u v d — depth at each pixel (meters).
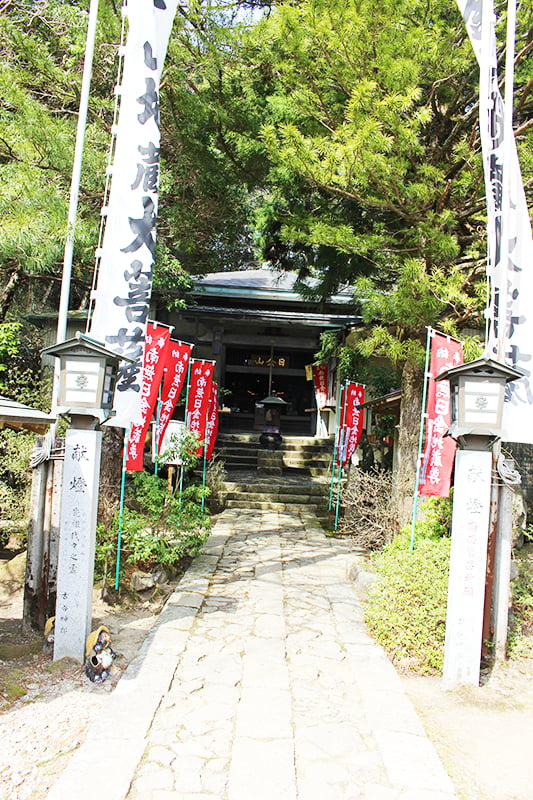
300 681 4.32
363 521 8.70
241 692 4.09
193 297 13.20
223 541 8.59
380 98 5.75
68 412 4.36
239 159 9.62
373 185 6.11
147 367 6.30
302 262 10.52
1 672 4.25
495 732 3.79
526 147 6.10
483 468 4.44
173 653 4.66
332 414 14.43
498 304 4.96
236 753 3.32
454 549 4.44
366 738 3.58
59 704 3.85
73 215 5.21
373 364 12.66
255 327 14.94
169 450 7.06
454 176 6.87
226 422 17.77
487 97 4.96
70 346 4.30
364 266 8.72
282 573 7.09
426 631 4.84
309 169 5.78
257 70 8.70
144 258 4.95
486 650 4.87
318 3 5.58
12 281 11.20
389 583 5.34
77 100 7.88
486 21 4.98
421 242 6.23
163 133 9.23
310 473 12.88
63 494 4.43
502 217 4.98
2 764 3.18
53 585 4.97
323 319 12.65
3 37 7.36
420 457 6.20
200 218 10.46
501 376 4.34
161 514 6.59
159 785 3.01
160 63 5.11
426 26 6.09
